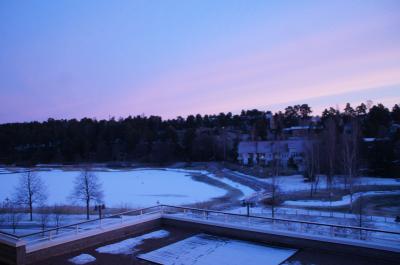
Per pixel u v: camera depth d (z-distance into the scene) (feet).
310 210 117.70
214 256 37.04
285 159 259.80
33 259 35.96
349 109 372.99
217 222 45.39
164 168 323.98
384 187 164.86
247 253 37.65
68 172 303.27
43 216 113.29
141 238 44.42
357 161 173.27
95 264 35.60
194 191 187.21
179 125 510.58
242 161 292.81
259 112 580.30
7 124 507.71
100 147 387.55
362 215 103.50
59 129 443.73
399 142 203.62
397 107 318.45
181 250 39.40
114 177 266.36
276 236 40.16
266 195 151.84
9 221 114.01
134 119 505.25
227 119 524.11
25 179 186.60
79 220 112.47
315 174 195.11
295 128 377.71
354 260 33.99
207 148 342.64
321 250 37.01
